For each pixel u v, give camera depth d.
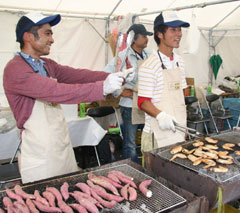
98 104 3.91
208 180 1.24
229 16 5.04
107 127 4.10
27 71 1.33
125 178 1.28
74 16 3.96
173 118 1.69
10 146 2.73
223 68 6.44
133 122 2.82
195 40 3.91
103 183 1.22
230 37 6.39
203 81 6.11
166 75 1.81
